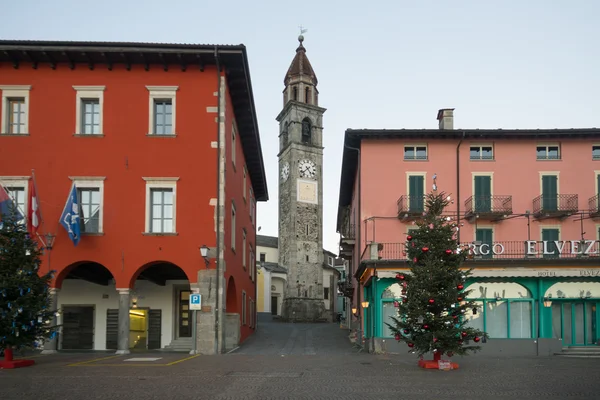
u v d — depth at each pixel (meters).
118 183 27.17
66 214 25.39
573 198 35.16
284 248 77.94
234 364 21.80
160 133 27.86
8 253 21.27
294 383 16.77
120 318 26.42
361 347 31.86
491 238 35.12
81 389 15.46
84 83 27.72
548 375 19.30
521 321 29.53
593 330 29.92
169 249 26.70
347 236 48.00
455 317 21.45
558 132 35.06
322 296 76.19
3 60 27.56
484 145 35.88
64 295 30.59
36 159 27.27
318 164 79.50
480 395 14.88
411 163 35.75
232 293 32.62
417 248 22.39
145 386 16.02
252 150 38.94
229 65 28.16
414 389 15.84
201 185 27.17
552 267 29.36
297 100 80.62
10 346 21.08
